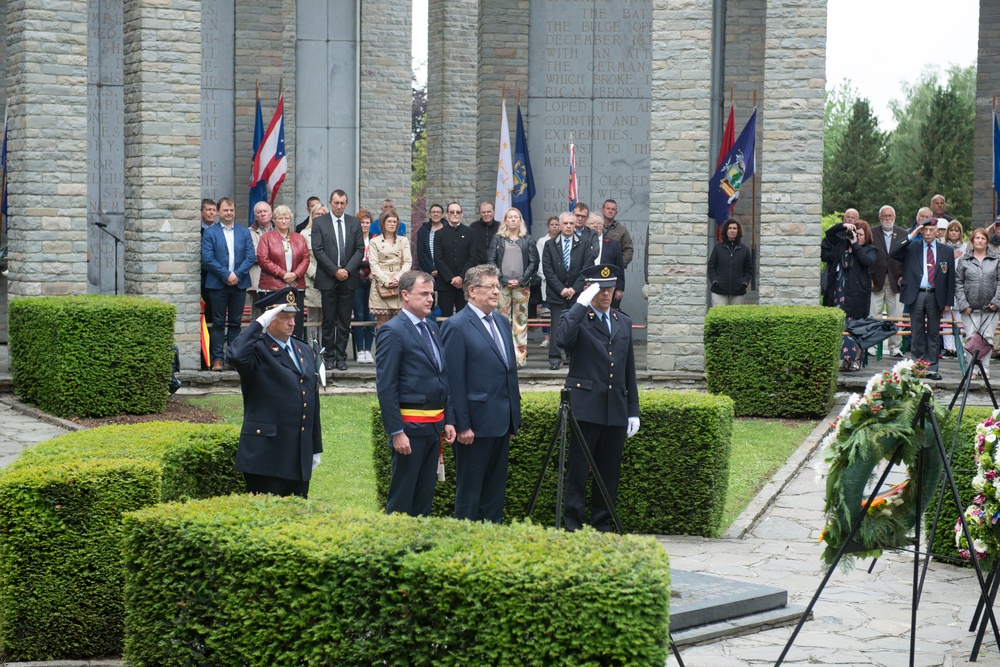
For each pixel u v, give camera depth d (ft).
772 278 55.01
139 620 19.90
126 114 54.60
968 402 51.37
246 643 18.83
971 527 24.62
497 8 70.03
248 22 72.33
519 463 33.09
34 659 23.45
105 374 45.78
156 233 53.31
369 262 54.90
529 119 70.59
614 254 56.70
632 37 70.13
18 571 23.25
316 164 73.26
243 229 53.98
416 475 27.96
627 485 33.60
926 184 193.67
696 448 33.22
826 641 24.70
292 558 18.54
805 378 49.39
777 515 36.06
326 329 54.90
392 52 74.64
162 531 19.66
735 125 71.77
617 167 70.49
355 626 18.12
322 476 37.88
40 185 50.88
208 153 72.38
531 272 56.24
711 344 50.49
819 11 54.13
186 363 53.98
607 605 16.88
